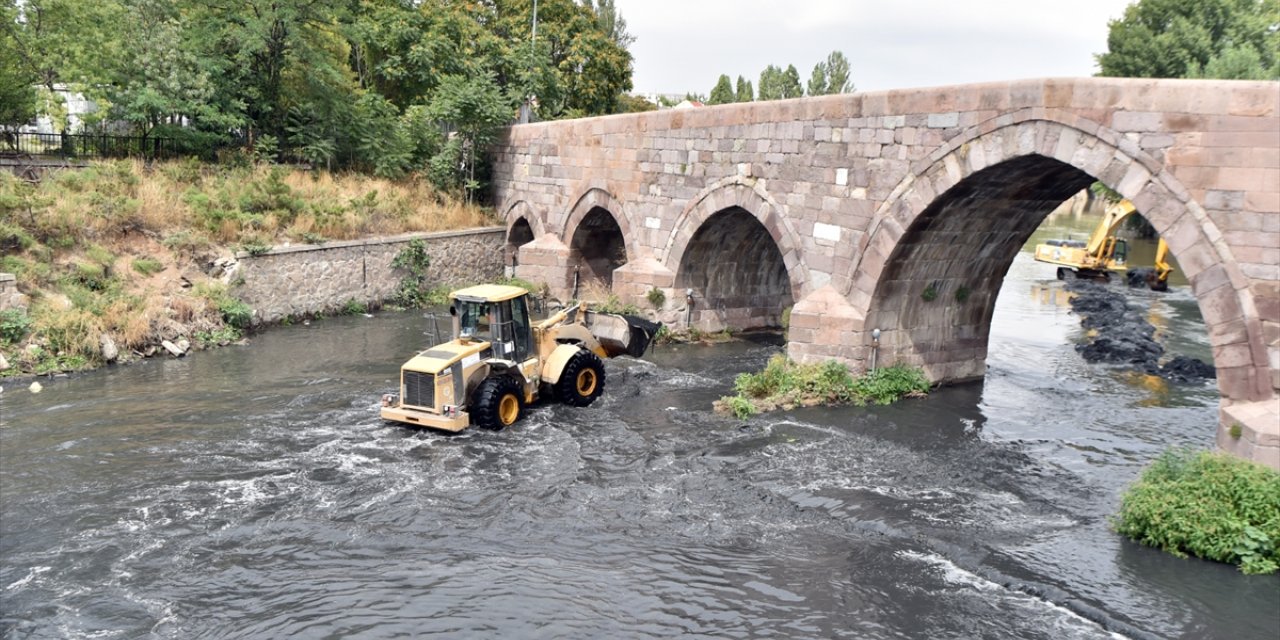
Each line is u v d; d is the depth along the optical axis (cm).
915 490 1462
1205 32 5069
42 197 2345
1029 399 2109
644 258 2808
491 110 3503
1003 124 1684
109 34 2945
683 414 1867
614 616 1031
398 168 3512
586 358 1902
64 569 1102
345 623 998
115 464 1448
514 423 1736
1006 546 1241
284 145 3450
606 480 1459
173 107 2981
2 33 2781
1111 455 1677
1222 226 1393
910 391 2080
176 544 1178
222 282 2497
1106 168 1522
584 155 3078
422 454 1541
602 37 5359
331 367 2147
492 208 3653
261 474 1425
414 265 3116
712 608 1059
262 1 3241
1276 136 1337
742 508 1364
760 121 2303
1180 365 2462
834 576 1150
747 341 2756
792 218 2228
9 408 1731
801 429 1786
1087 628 1024
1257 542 1162
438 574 1122
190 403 1803
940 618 1048
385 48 4172
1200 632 1007
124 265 2364
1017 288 4169
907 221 1903
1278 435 1265
